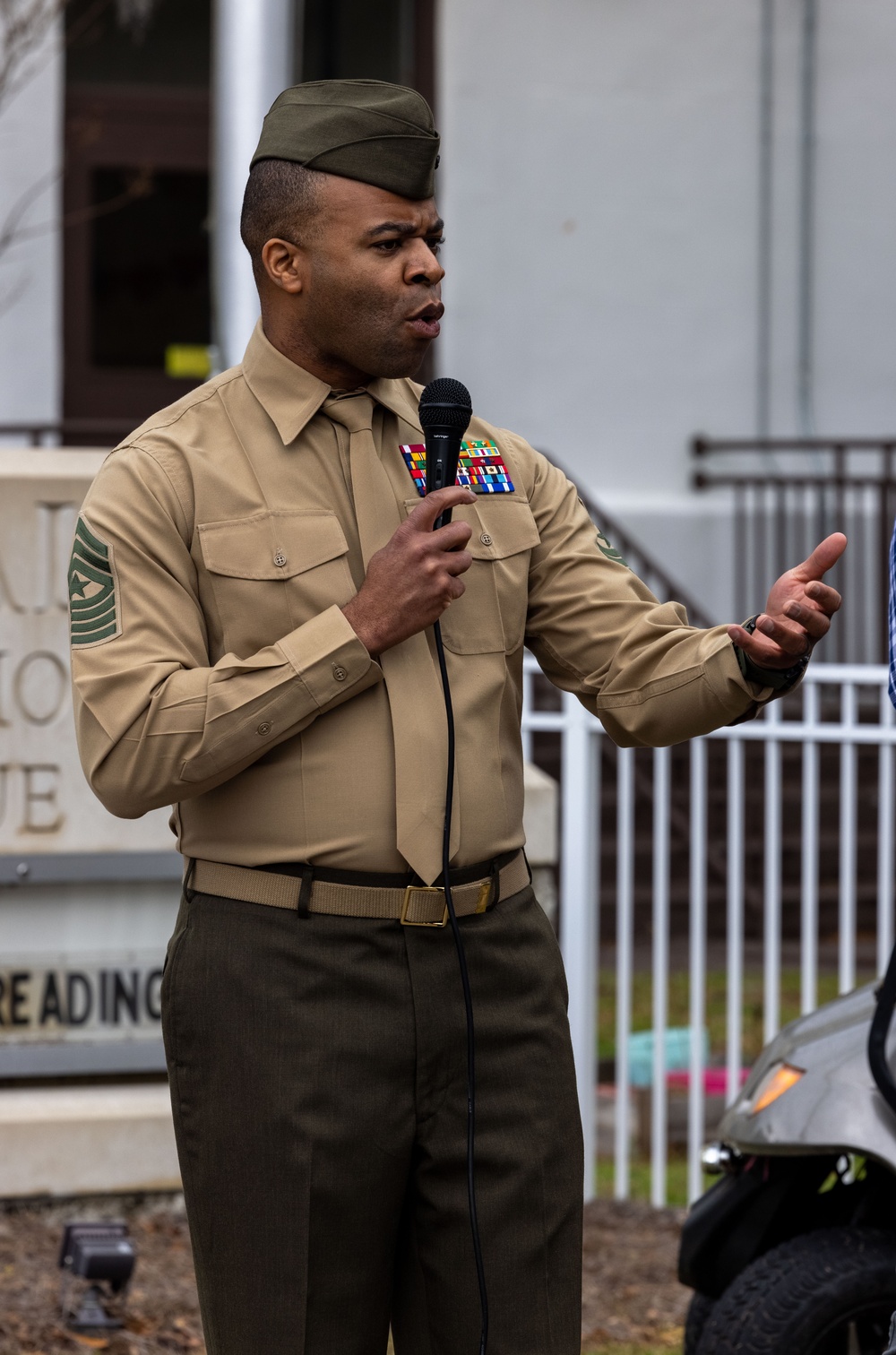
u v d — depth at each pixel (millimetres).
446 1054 4582
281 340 4750
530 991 4762
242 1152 4516
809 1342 5980
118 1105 9906
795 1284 6031
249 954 4543
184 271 21969
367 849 4527
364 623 4418
